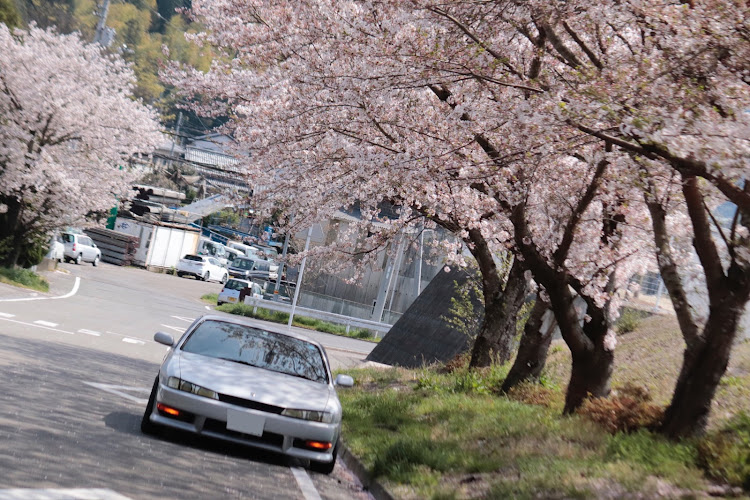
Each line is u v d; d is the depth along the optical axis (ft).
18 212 167.43
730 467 41.55
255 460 45.44
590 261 67.36
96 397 54.90
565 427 54.54
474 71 55.67
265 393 44.55
